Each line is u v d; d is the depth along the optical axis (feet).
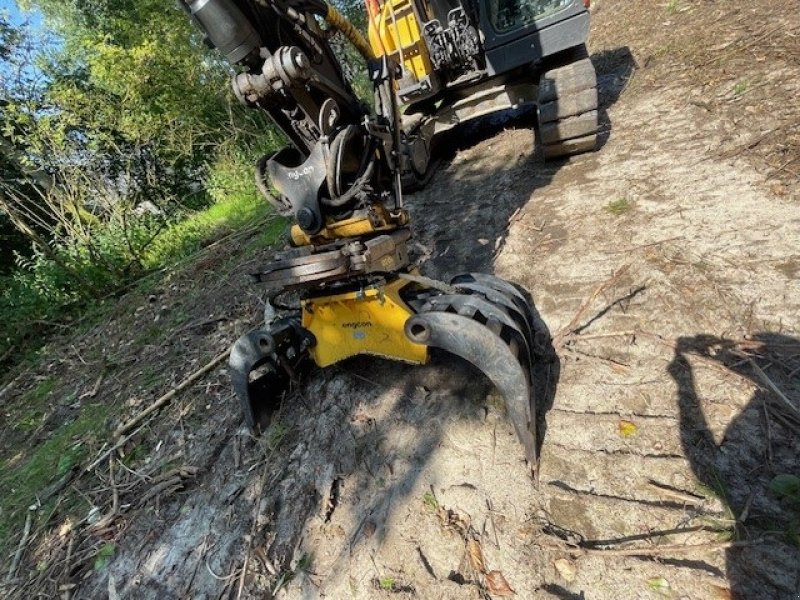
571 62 13.88
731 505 4.69
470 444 6.32
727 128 11.11
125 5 34.86
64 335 19.98
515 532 5.18
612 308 7.59
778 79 12.00
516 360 5.45
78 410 12.48
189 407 9.79
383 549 5.52
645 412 5.88
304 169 6.06
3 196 23.45
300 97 5.76
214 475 7.58
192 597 5.84
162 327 15.34
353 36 7.06
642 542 4.70
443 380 7.40
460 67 14.39
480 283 7.49
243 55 5.48
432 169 16.39
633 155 11.92
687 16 20.06
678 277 7.58
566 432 6.02
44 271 22.21
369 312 6.69
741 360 6.01
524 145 15.99
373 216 6.28
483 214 12.32
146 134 32.24
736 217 8.30
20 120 23.68
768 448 5.03
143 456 8.95
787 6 15.96
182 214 33.24
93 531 7.47
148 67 31.91
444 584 4.96
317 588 5.41
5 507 9.21
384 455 6.64
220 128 35.58
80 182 26.37
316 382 8.35
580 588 4.54
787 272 6.90
